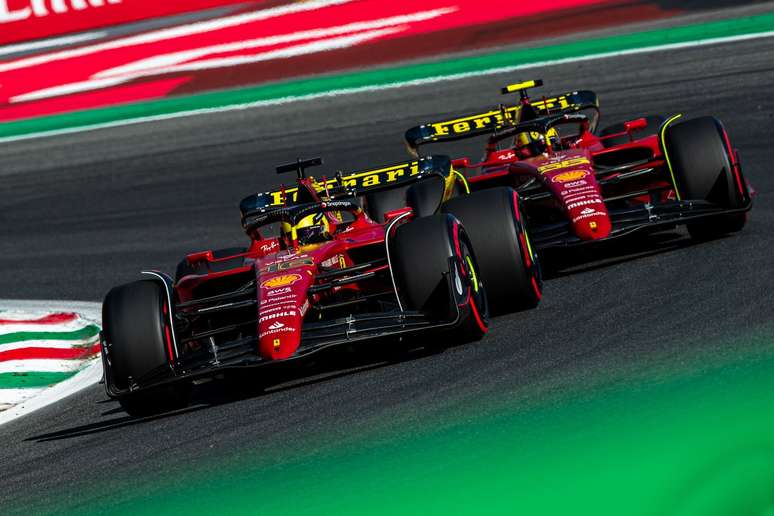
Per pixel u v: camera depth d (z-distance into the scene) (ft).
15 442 88.33
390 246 86.28
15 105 315.58
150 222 187.73
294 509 60.59
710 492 55.01
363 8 319.68
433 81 256.32
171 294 87.20
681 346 75.56
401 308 86.02
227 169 218.18
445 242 83.92
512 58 261.65
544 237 100.63
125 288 87.35
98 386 102.58
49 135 281.95
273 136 238.68
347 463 65.46
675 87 203.41
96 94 311.47
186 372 81.76
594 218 95.71
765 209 116.57
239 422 78.89
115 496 68.13
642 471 57.57
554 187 100.17
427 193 112.27
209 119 268.00
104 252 171.83
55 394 102.73
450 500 57.93
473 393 73.67
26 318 128.77
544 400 69.56
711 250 102.68
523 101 125.08
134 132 269.44
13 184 241.35
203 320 97.86
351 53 303.07
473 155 193.36
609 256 109.60
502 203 93.40
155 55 324.60
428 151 200.23
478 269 90.63
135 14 341.00
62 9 341.21
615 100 203.10
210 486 66.39
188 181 215.10
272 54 312.91
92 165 245.45
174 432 80.12
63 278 159.43
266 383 89.66
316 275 86.12
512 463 60.85
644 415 64.08
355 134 224.33
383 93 255.91
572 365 75.92
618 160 116.98
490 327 91.35
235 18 330.13
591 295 95.86
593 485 56.85
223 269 102.83
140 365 83.51
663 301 88.94
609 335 82.12
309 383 85.76
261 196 106.93
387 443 67.31
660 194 117.91
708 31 248.32
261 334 78.64
